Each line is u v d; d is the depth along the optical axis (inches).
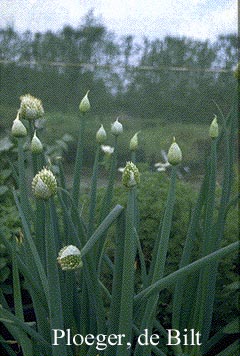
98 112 393.7
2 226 123.0
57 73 429.4
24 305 121.6
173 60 434.0
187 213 113.6
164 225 75.4
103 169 271.7
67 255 66.4
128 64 435.8
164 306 108.0
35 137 83.7
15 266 77.7
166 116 391.2
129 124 370.9
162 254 75.9
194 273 93.0
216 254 68.6
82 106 92.2
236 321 92.2
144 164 156.3
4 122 381.1
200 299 92.1
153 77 422.0
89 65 436.8
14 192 82.1
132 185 67.2
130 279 70.7
